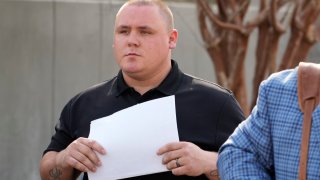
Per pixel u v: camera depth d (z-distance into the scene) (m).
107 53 15.11
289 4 13.27
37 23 14.68
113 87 6.87
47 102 14.75
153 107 6.44
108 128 6.46
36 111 14.69
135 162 6.36
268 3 11.69
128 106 6.73
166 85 6.72
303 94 5.21
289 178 5.17
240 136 5.50
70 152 6.48
